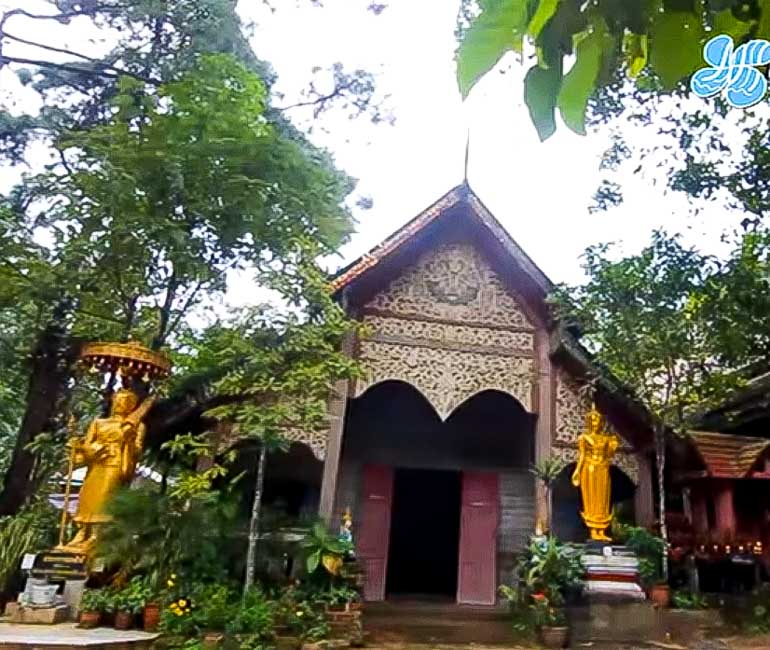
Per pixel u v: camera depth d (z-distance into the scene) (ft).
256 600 27.89
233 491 33.81
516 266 38.96
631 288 34.53
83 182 30.96
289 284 30.86
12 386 43.19
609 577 33.12
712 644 30.17
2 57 36.17
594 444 36.01
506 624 32.89
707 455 39.09
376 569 39.83
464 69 3.93
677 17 3.82
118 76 37.68
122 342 34.04
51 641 24.06
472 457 44.65
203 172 31.73
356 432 44.50
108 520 29.94
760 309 29.81
